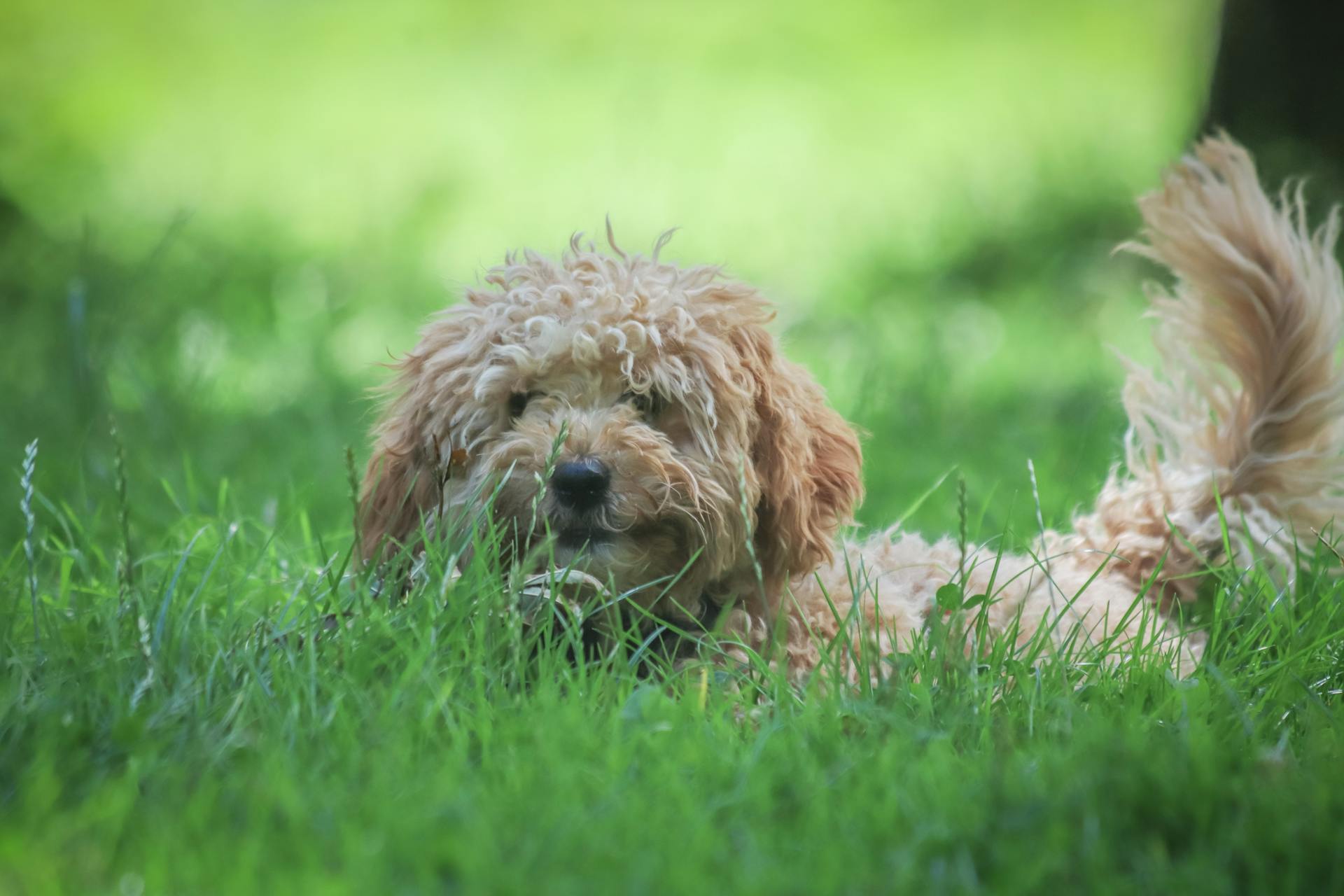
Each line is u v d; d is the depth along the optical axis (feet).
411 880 12.03
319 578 18.19
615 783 13.55
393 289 53.57
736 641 17.90
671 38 118.42
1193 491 22.84
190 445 31.58
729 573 19.44
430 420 19.65
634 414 18.76
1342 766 14.24
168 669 15.90
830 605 18.13
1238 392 24.13
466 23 123.03
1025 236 57.16
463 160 81.51
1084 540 22.84
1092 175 60.18
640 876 11.71
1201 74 67.92
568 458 17.94
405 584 18.84
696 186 76.18
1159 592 22.06
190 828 12.77
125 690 15.53
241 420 34.58
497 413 19.12
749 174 78.74
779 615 18.26
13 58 84.69
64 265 45.29
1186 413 23.88
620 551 18.24
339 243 61.16
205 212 64.13
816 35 119.44
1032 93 95.50
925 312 50.55
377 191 71.87
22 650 17.15
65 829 12.53
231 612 17.61
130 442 30.12
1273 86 48.83
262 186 73.56
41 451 29.09
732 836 13.05
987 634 19.21
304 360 42.01
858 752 14.53
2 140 55.93
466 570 17.57
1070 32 117.60
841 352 44.73
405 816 12.70
